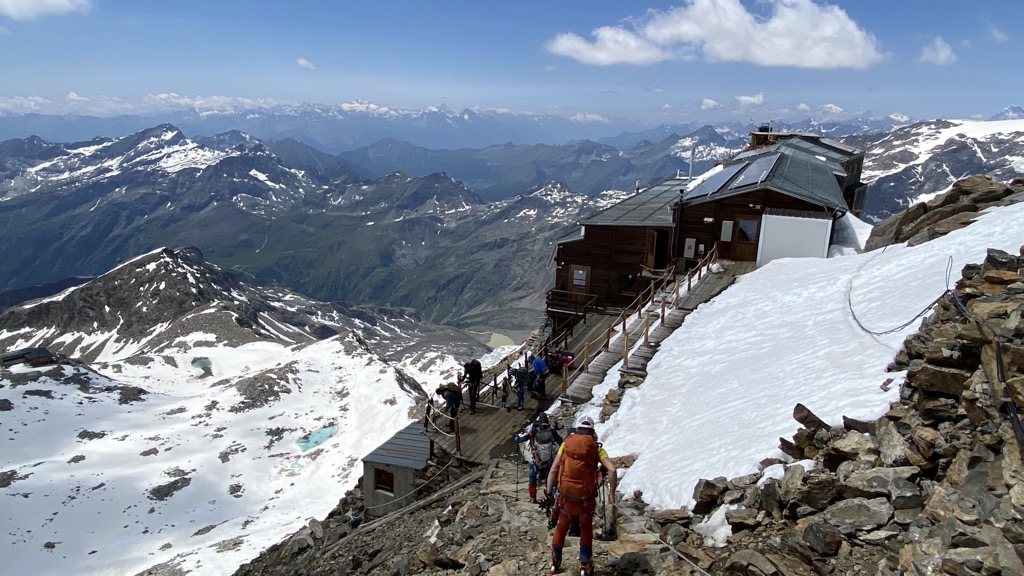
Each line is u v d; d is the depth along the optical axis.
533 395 26.00
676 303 29.00
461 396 25.03
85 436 117.81
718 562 9.43
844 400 12.01
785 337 19.05
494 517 13.84
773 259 33.69
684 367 20.98
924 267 19.12
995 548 6.95
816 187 35.81
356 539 19.69
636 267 38.44
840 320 18.08
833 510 9.05
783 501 9.78
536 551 11.34
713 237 35.62
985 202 24.41
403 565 13.73
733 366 18.66
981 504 7.71
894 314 16.06
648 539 10.98
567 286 40.41
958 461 8.54
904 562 7.59
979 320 9.92
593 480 9.84
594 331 34.38
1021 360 8.51
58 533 83.50
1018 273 11.61
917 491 8.62
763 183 33.41
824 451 10.47
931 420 9.67
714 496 11.11
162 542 81.88
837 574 8.12
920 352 11.45
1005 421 8.43
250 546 69.88
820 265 28.03
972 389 9.16
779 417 12.93
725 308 25.92
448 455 21.89
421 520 17.89
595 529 11.82
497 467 19.16
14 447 110.38
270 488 102.44
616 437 17.73
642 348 24.66
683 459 13.77
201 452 112.81
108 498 94.06
